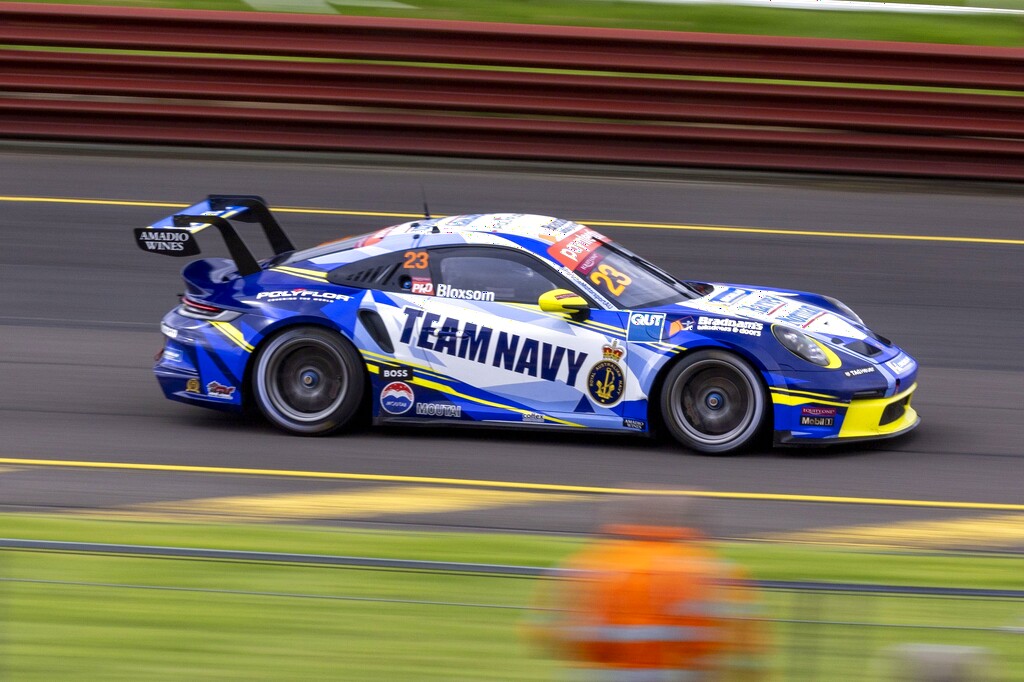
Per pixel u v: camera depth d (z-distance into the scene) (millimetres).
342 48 50719
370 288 28281
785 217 45688
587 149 50688
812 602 12688
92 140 51719
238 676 13977
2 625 14031
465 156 51062
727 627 11336
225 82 51000
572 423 27312
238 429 28766
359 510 23391
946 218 45969
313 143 51344
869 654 12344
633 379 26938
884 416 26984
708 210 46219
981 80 48969
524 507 23656
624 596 11258
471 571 12836
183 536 20641
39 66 51188
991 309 37656
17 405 30016
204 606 14273
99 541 20234
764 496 24422
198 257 41500
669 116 49969
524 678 13562
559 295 27016
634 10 60312
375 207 45656
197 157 51188
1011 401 30812
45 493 24219
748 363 26578
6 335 35031
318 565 13031
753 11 60375
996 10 60250
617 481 25297
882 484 25281
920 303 38062
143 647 14062
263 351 28156
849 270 40719
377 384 27875
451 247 28406
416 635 13914
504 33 50156
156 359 29328
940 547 21703
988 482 25531
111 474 25500
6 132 51781
